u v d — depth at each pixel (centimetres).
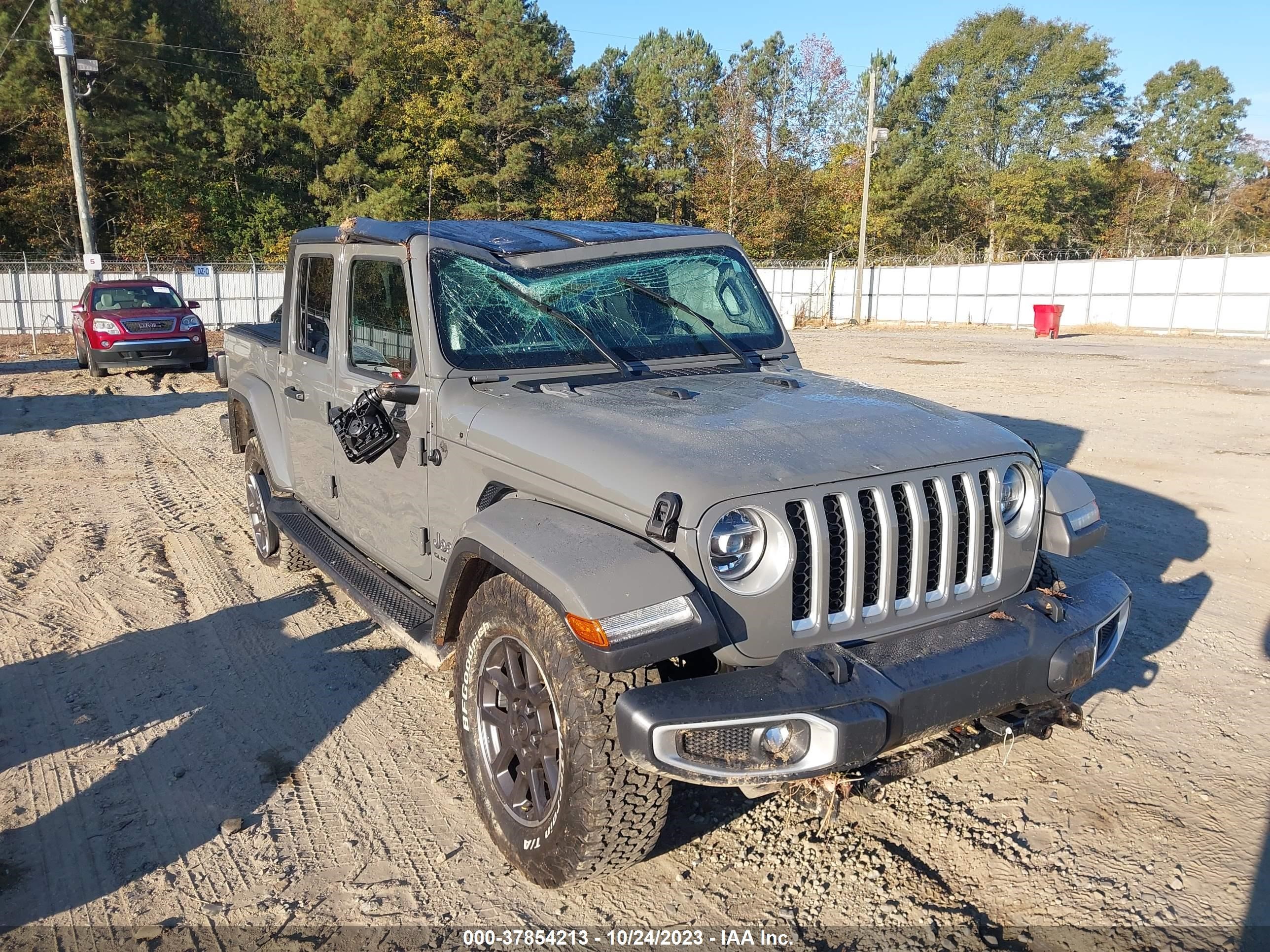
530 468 305
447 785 365
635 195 5422
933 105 6956
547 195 4556
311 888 304
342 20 4016
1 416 1237
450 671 453
